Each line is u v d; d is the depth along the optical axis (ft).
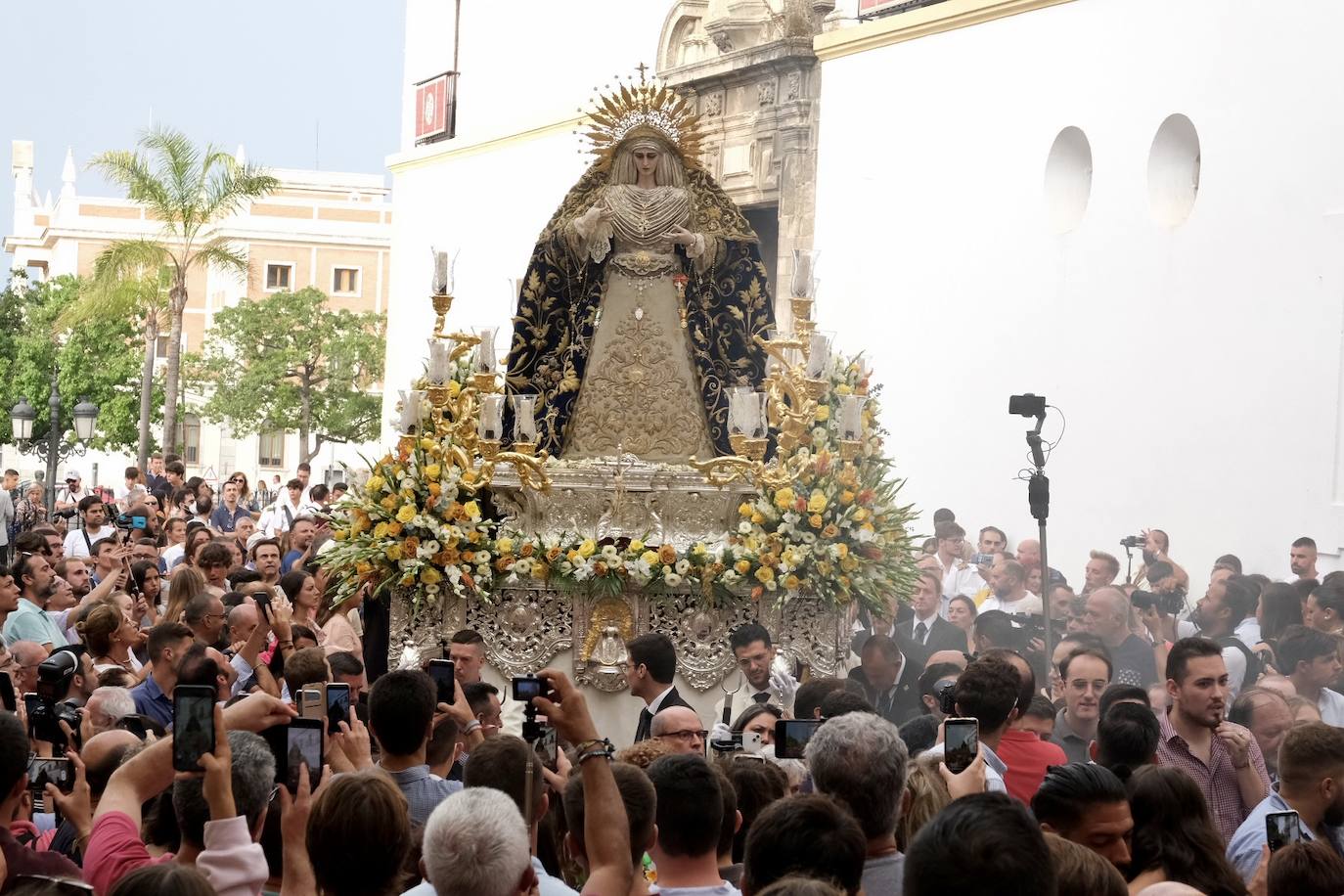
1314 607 34.71
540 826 16.72
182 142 108.68
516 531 33.63
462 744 21.59
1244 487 43.09
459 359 35.88
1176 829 15.64
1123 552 46.78
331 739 17.13
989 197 52.44
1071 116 49.44
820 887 10.93
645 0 70.38
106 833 13.97
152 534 49.88
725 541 33.83
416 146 91.15
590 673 33.14
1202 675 21.49
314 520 46.93
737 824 15.58
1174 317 45.57
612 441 35.86
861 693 22.35
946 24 54.24
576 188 36.17
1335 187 40.98
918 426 54.75
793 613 33.76
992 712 19.33
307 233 176.45
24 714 22.43
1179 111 45.68
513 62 82.07
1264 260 42.86
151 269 115.55
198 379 147.64
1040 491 36.32
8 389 149.38
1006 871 10.05
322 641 32.58
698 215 36.40
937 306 54.29
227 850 13.53
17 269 157.69
